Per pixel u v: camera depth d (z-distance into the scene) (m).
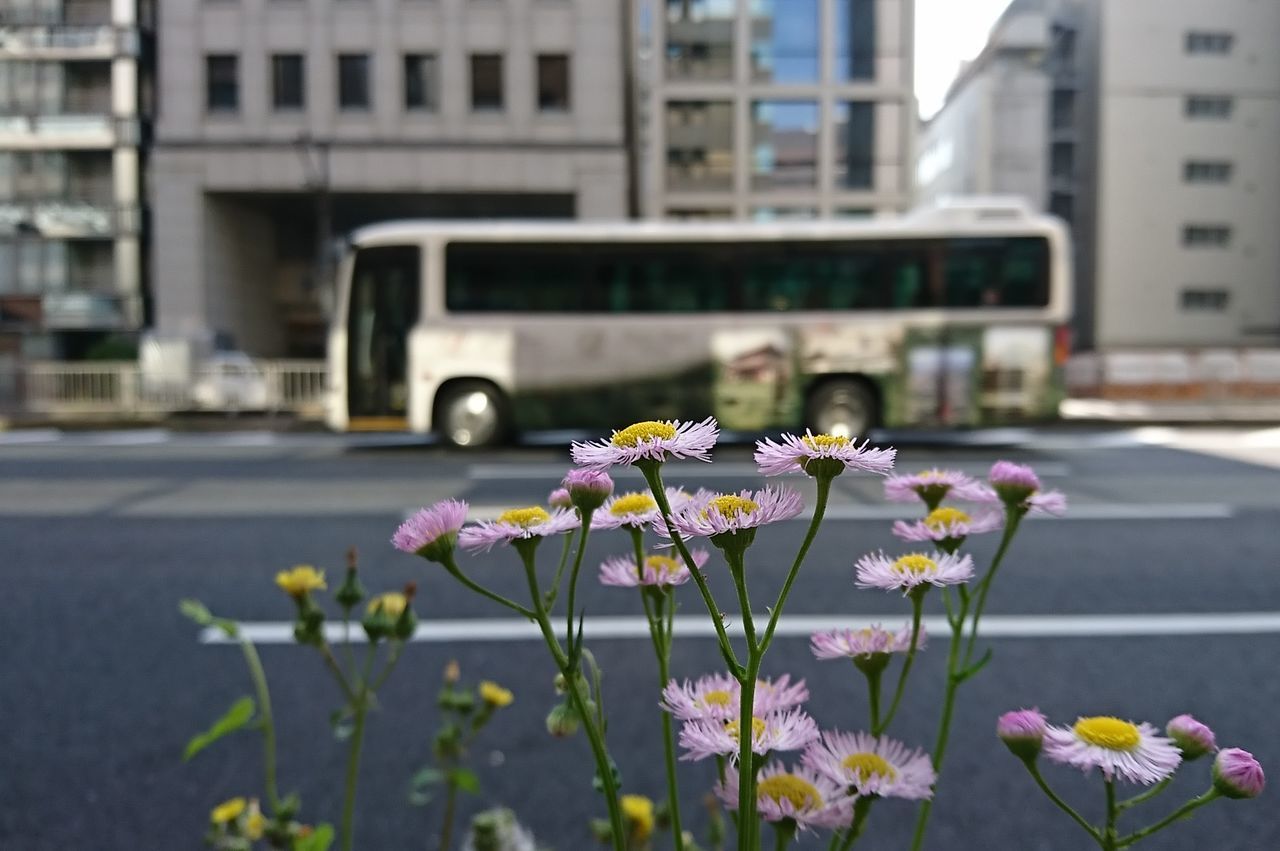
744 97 23.38
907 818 2.42
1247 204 31.95
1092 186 32.47
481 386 10.42
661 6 23.38
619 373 10.30
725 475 8.19
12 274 24.59
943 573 0.87
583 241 10.34
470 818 2.42
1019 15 32.44
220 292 23.89
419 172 23.02
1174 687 3.30
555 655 0.77
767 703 0.79
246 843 1.62
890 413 10.16
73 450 11.26
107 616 4.20
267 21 22.84
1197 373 17.72
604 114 23.03
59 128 24.20
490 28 22.86
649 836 1.38
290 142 22.94
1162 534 5.88
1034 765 0.79
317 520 6.42
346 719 3.04
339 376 10.41
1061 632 3.92
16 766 2.72
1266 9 31.81
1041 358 10.05
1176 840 2.26
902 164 23.31
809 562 5.05
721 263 10.29
